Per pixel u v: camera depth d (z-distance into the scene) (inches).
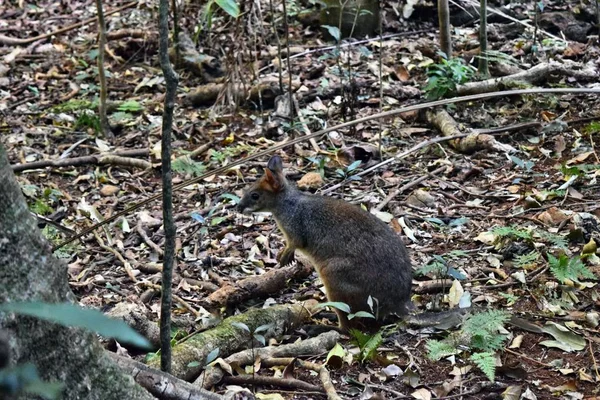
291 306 318.3
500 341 284.7
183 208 435.8
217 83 570.3
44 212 429.4
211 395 239.6
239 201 342.6
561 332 297.4
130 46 639.8
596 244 354.6
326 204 327.0
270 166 339.0
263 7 646.5
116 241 405.4
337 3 625.6
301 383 271.6
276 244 391.5
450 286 337.4
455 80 510.9
